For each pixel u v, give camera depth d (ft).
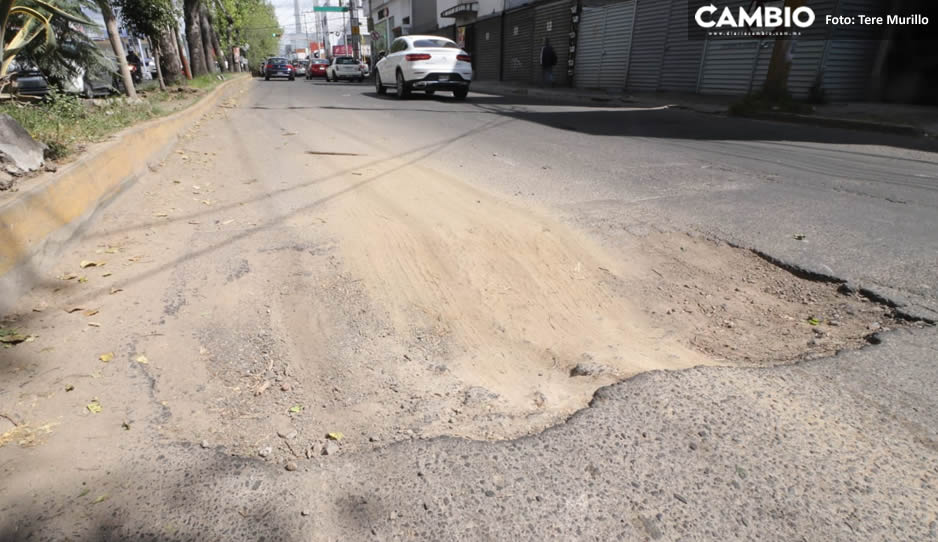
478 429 6.15
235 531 4.76
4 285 8.45
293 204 14.69
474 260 11.32
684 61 50.75
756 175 18.37
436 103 47.11
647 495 5.14
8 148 10.59
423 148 23.68
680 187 16.76
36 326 8.24
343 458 5.67
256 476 5.40
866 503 5.03
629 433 5.94
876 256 10.91
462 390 7.11
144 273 10.25
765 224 13.05
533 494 5.15
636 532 4.75
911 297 9.08
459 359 8.00
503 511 4.96
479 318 9.21
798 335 8.38
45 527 4.76
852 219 13.37
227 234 12.37
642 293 10.14
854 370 7.11
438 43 49.37
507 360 8.01
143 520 4.86
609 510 4.98
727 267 11.07
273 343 8.17
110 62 26.40
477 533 4.74
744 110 36.22
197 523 4.83
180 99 35.53
